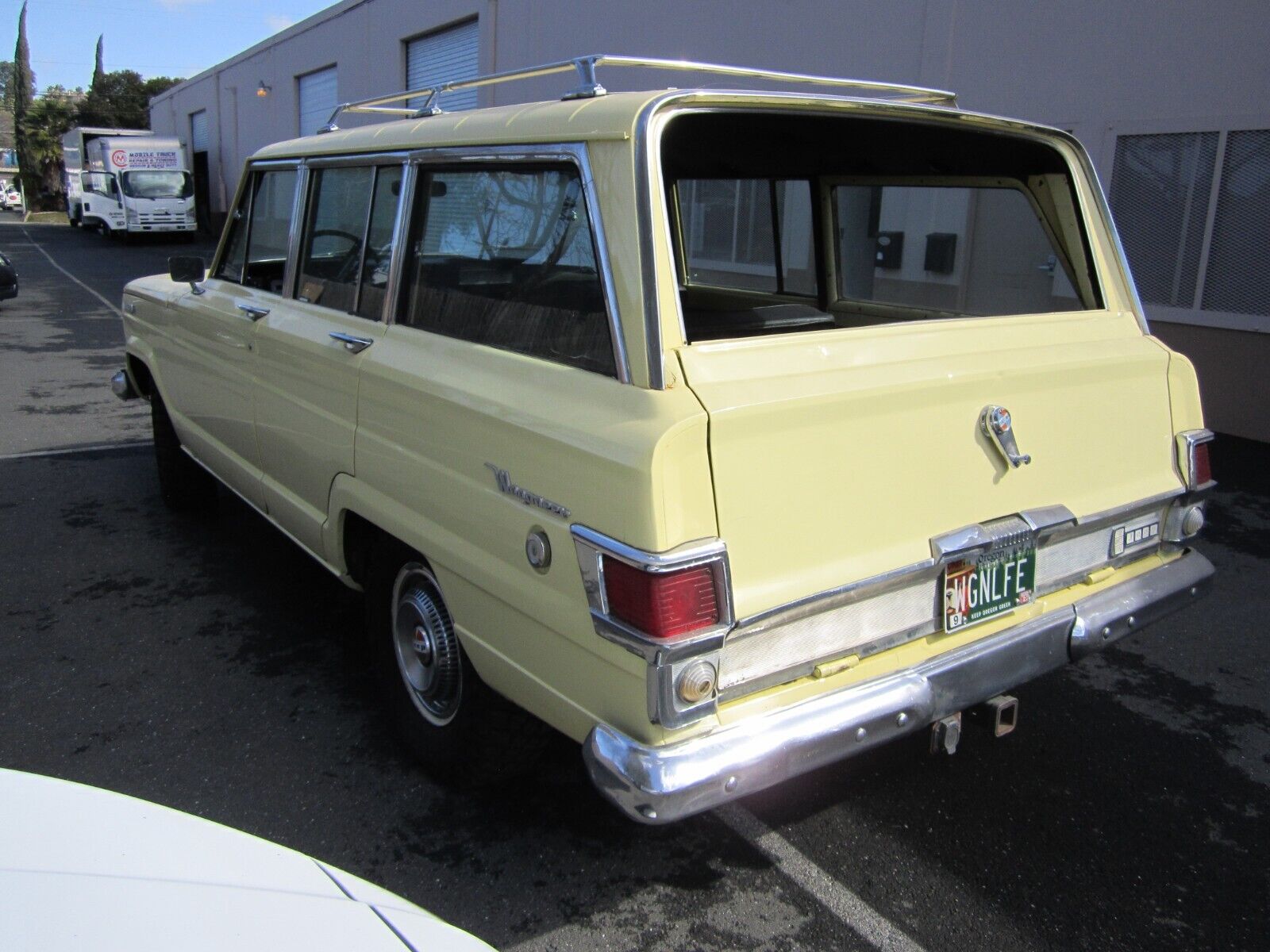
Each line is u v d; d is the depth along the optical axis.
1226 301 7.33
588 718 2.23
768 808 3.08
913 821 3.02
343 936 1.58
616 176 2.23
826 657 2.31
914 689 2.35
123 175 29.56
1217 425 7.57
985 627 2.60
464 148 2.74
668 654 1.99
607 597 2.10
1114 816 3.06
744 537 2.13
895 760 3.36
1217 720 3.66
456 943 1.66
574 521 2.20
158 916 1.53
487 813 3.01
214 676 3.81
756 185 4.27
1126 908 2.66
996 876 2.78
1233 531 5.60
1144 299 7.83
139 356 5.30
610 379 2.23
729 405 2.09
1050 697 3.81
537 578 2.33
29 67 70.88
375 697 3.68
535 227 2.48
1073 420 2.76
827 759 2.22
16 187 64.00
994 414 2.53
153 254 26.80
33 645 4.04
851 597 2.29
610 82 13.01
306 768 3.22
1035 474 2.68
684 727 2.07
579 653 2.23
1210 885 2.75
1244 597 4.75
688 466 2.04
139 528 5.46
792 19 10.10
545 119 2.49
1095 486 2.85
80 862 1.64
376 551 3.19
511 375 2.49
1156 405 3.01
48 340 12.38
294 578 4.78
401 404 2.84
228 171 32.47
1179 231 7.50
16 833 1.70
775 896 2.69
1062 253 3.34
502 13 15.41
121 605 4.43
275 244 3.90
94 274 21.20
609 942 2.51
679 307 2.18
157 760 3.25
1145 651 4.21
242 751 3.31
